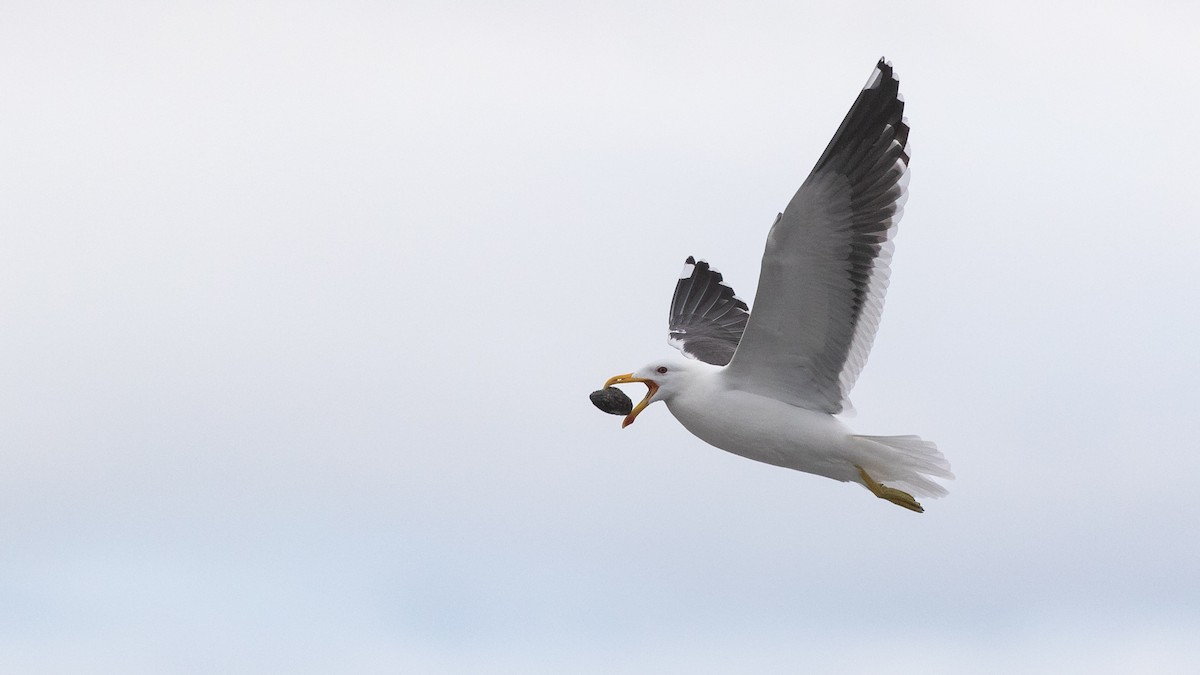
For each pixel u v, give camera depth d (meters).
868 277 13.71
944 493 14.20
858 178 13.25
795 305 13.81
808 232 13.34
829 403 14.41
